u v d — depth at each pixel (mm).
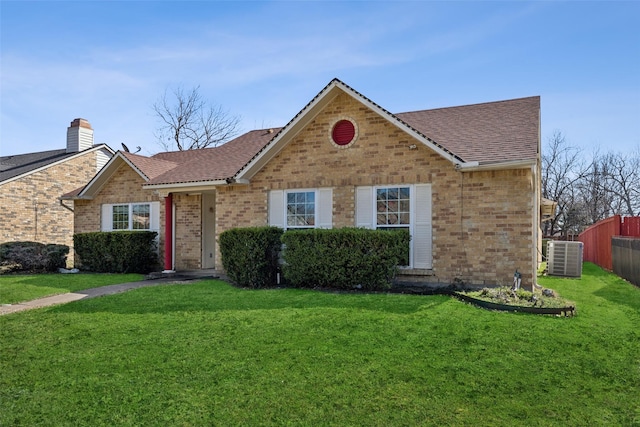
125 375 5312
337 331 6820
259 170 13500
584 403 4438
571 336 6453
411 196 11539
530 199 10336
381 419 4133
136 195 17344
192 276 14648
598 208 41469
